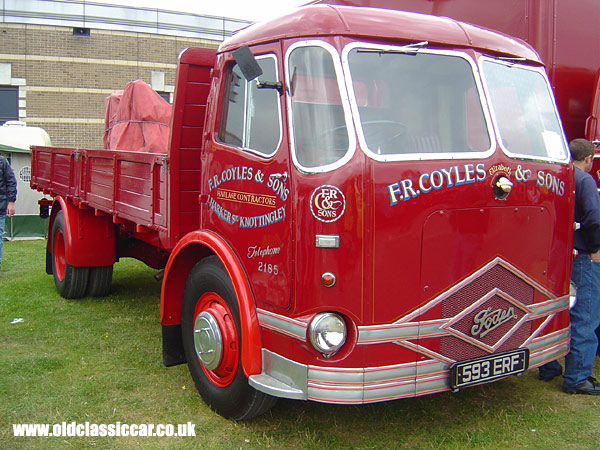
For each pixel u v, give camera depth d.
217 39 20.25
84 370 4.51
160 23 19.41
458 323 3.13
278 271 3.11
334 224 2.87
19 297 6.78
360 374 2.87
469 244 3.12
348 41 3.03
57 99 18.61
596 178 4.80
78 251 6.22
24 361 4.62
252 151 3.37
